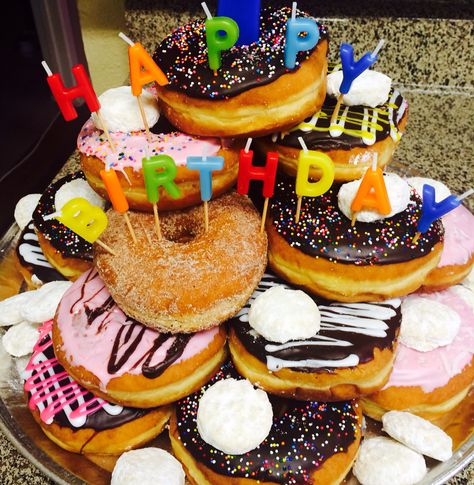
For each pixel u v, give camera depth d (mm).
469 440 314
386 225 325
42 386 326
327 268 316
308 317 304
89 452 310
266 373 307
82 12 625
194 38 331
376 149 331
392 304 331
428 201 305
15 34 588
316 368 299
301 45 292
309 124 337
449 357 333
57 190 429
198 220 334
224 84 295
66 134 640
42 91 626
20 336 361
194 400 321
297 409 316
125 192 319
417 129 569
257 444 291
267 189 306
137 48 287
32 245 413
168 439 329
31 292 383
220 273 301
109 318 320
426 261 327
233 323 324
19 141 600
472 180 501
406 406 324
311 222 328
